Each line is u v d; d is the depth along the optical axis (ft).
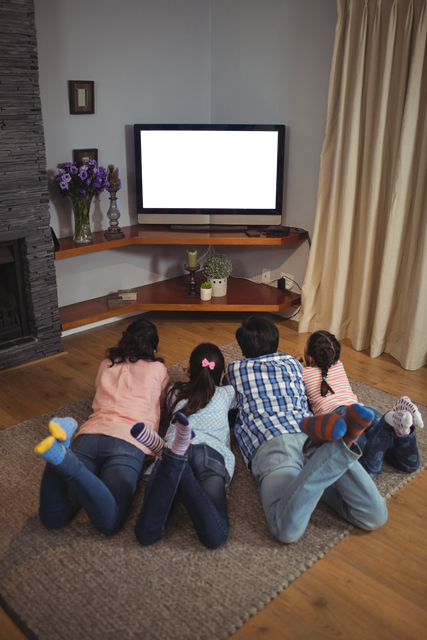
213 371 6.89
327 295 11.01
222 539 5.61
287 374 6.79
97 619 4.89
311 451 6.08
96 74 10.51
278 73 11.10
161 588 5.24
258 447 6.28
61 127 10.28
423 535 6.05
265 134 11.09
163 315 12.44
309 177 11.18
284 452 6.02
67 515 5.77
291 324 12.07
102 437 6.22
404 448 6.63
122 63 10.85
